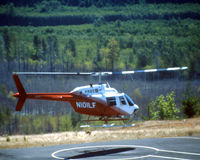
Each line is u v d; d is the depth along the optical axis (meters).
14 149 68.19
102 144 71.88
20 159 53.44
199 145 63.53
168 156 52.00
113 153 57.47
